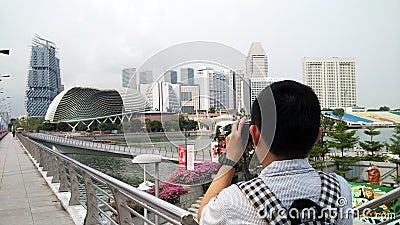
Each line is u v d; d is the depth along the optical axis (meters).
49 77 98.75
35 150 15.87
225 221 1.11
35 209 6.38
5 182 9.75
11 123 100.50
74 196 6.21
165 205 1.84
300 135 1.15
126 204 3.24
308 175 1.17
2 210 6.34
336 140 24.94
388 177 22.11
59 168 7.69
